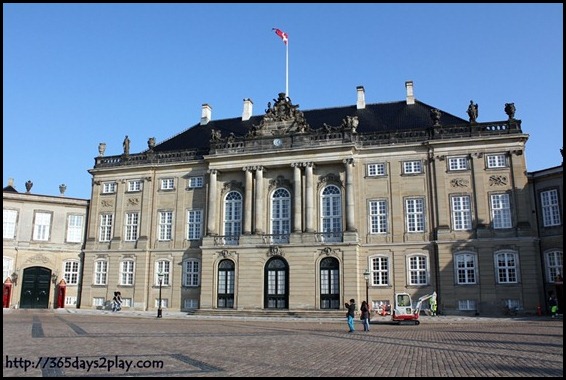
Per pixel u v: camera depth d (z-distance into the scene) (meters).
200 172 60.06
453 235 50.06
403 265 50.94
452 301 48.66
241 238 54.22
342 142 53.53
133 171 62.44
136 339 25.44
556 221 47.94
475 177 50.44
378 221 52.69
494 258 48.38
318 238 52.03
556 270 47.34
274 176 56.50
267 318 46.72
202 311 52.03
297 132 55.44
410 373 15.14
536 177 49.78
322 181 54.50
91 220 62.94
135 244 60.38
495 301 47.56
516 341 24.27
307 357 18.81
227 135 64.19
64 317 44.94
